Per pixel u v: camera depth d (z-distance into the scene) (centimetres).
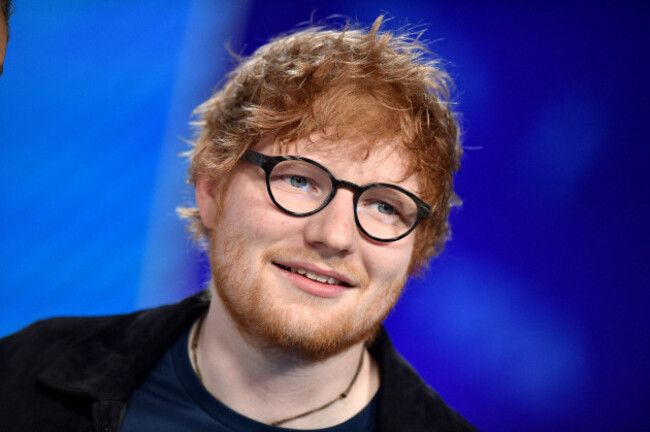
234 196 271
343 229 252
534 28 617
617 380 606
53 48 649
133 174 661
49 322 337
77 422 292
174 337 307
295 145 261
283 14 655
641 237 601
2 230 643
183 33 665
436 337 628
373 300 270
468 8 622
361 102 262
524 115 620
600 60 607
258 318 261
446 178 295
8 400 300
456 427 304
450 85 304
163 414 287
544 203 618
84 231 655
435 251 329
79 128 655
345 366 282
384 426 288
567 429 609
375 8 634
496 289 624
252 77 291
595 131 609
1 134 643
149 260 657
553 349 615
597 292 610
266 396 277
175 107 663
